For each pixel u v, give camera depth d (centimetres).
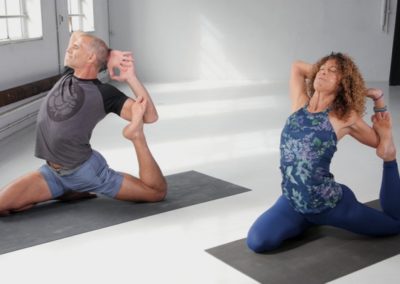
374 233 246
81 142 277
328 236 255
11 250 241
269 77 912
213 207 298
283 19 888
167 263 228
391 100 692
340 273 216
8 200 281
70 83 279
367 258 230
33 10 590
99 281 212
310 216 235
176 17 895
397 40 859
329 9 880
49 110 275
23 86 522
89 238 255
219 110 630
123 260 231
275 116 590
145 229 266
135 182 296
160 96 747
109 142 468
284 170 232
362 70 901
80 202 310
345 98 221
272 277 213
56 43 646
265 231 233
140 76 923
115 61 284
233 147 446
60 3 661
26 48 554
